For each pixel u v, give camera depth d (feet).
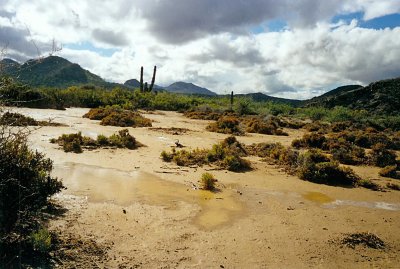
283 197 28.19
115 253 16.28
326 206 26.84
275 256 17.57
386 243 20.44
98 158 35.86
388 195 31.55
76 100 109.60
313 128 86.99
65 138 41.75
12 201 16.78
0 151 17.25
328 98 216.74
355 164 45.16
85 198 23.27
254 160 41.88
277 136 69.00
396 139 71.05
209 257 16.83
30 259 14.69
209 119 95.50
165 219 21.04
